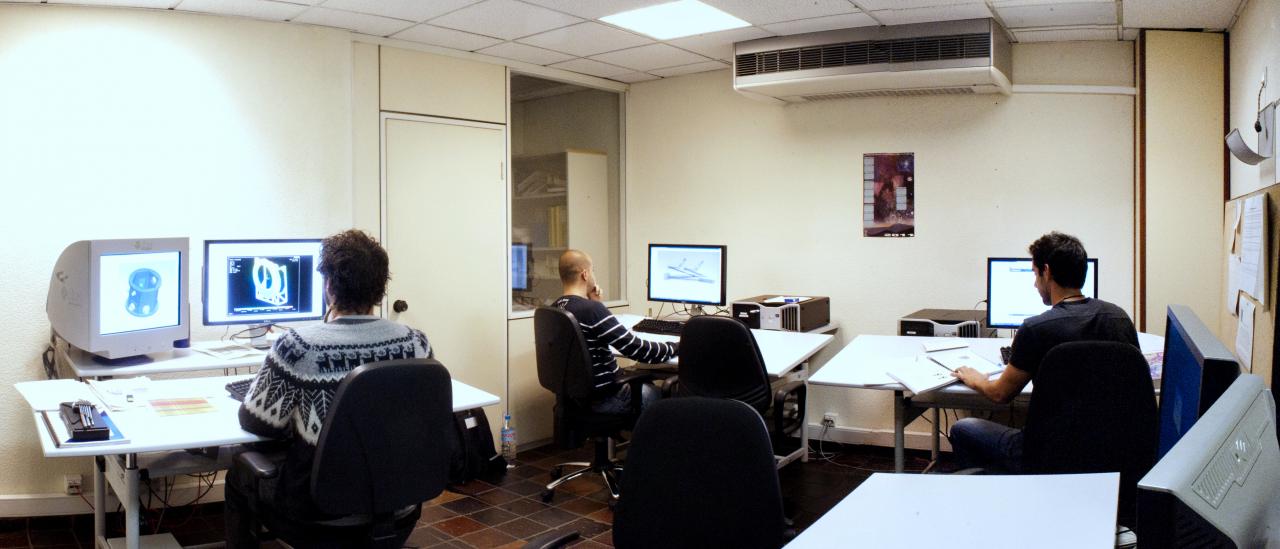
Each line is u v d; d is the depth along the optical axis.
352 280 2.34
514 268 5.10
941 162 4.62
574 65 4.98
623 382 3.83
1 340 3.45
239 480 2.44
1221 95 3.94
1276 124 2.80
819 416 4.96
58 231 3.48
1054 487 1.50
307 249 3.67
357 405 2.17
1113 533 1.26
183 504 3.87
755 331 4.48
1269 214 2.75
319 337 2.27
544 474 4.47
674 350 3.94
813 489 4.17
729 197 5.25
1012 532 1.28
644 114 5.57
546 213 5.30
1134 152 4.26
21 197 3.42
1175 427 1.49
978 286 4.58
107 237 3.55
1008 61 4.30
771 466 1.82
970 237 4.58
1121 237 4.30
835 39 4.13
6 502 3.55
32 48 3.41
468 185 4.62
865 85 4.25
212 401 2.79
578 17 3.84
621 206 5.64
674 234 5.48
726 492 1.82
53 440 2.27
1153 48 4.04
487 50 4.54
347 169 4.09
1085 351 2.33
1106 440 2.33
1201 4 3.51
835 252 4.91
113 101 3.55
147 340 3.24
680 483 1.85
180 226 3.70
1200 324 1.43
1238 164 3.67
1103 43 4.31
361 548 2.36
